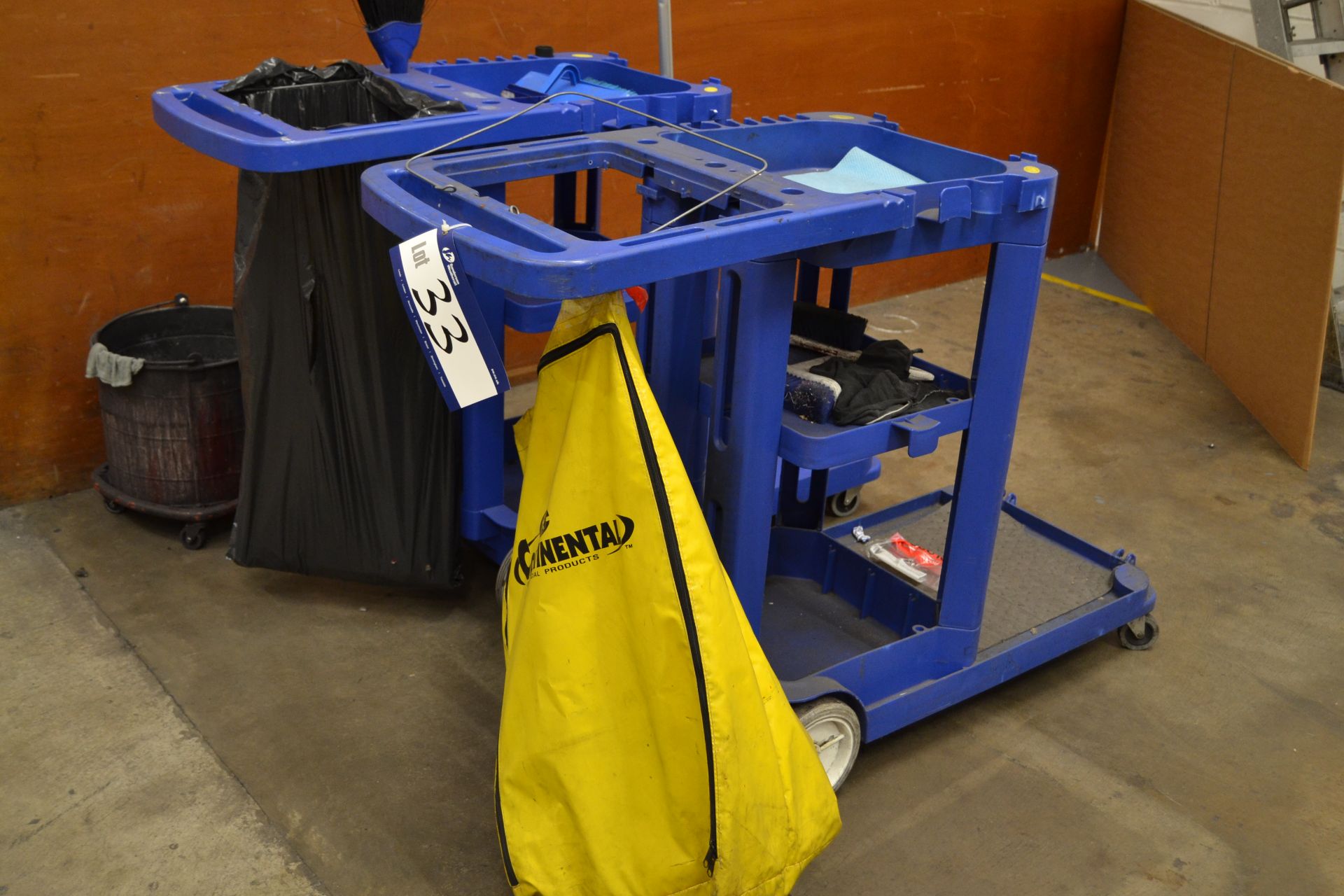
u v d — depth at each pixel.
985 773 2.06
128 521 2.68
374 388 2.19
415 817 1.89
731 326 1.73
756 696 1.55
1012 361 1.83
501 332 2.14
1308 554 2.80
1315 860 1.90
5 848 1.79
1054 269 4.71
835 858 1.86
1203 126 3.84
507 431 2.75
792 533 2.45
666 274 1.36
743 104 3.57
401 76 2.27
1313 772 2.10
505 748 1.66
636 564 1.50
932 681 2.07
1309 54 3.85
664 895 1.61
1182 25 3.97
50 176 2.52
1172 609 2.57
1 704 2.08
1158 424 3.45
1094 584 2.40
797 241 1.47
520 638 1.61
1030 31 4.18
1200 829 1.96
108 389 2.47
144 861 1.78
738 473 1.72
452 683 2.22
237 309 2.16
